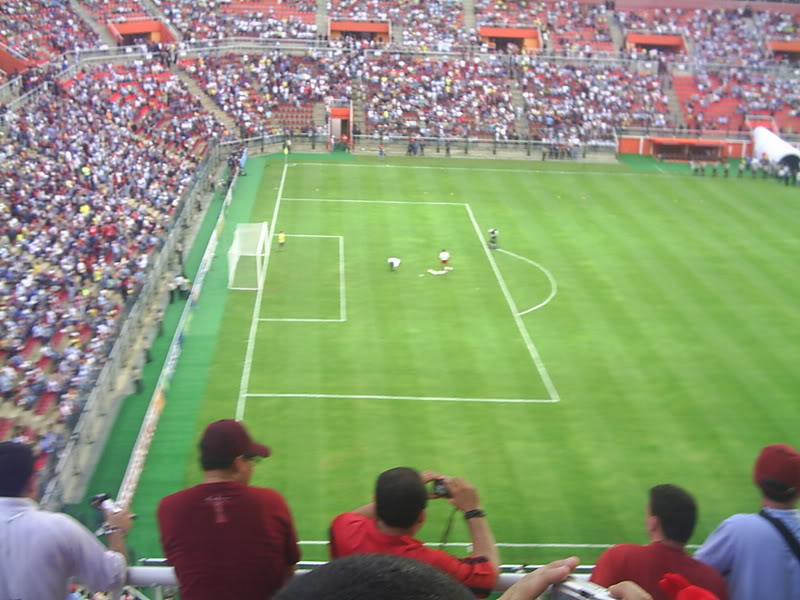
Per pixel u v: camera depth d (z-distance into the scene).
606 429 38.94
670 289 55.91
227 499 7.24
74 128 72.00
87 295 47.91
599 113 101.25
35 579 6.59
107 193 64.38
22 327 42.69
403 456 36.31
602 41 113.62
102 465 34.78
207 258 56.62
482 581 6.85
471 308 52.12
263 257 59.09
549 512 32.88
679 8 118.19
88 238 54.09
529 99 101.88
